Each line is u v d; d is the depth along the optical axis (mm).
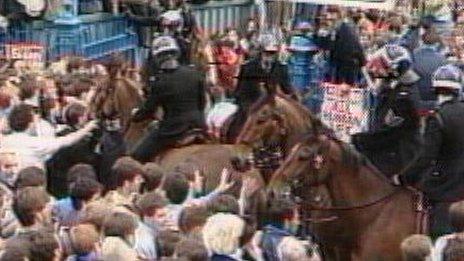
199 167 12609
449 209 11227
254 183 12539
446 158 11883
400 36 24000
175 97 13727
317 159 12109
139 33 23844
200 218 9531
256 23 25469
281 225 10695
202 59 19703
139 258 9266
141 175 10828
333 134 12883
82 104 14125
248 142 13266
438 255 10117
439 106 11961
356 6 18938
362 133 13500
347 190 12125
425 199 11898
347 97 18391
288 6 26484
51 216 9898
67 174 12109
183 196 10750
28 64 18969
